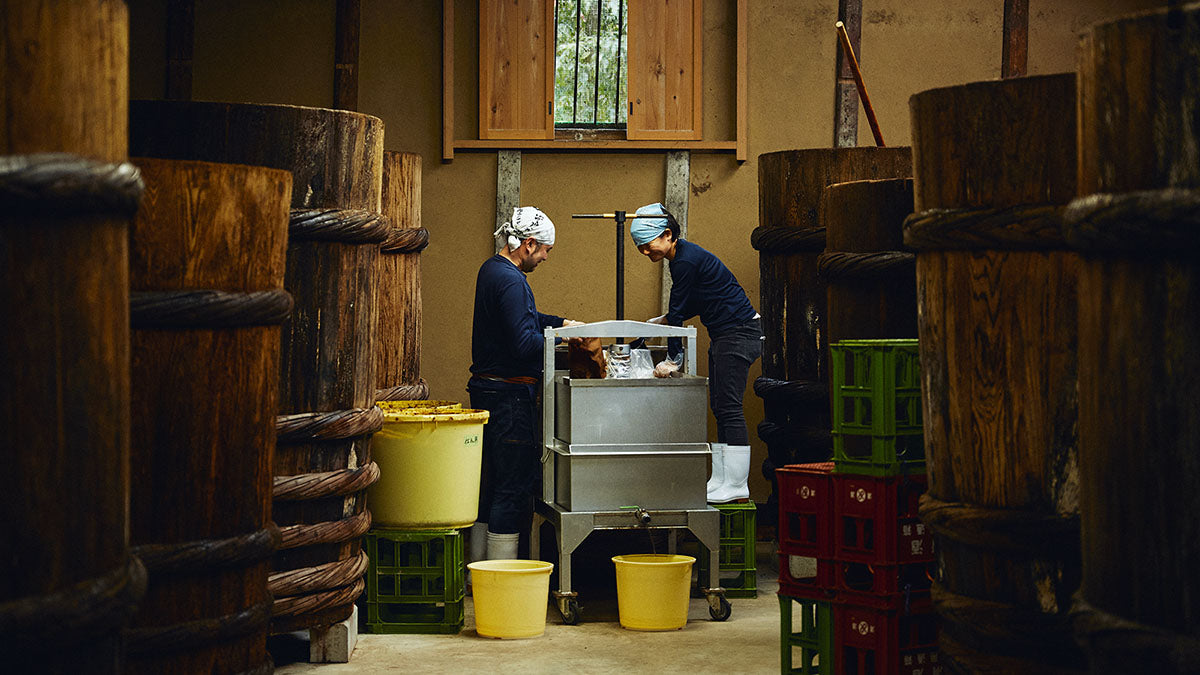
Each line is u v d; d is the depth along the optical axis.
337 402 4.03
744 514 5.20
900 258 4.30
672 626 4.61
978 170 2.68
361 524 4.12
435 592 4.94
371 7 6.87
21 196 1.71
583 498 4.68
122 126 1.98
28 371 1.75
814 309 5.44
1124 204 1.87
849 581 3.62
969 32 7.01
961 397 2.76
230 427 3.04
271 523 3.24
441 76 6.88
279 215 3.18
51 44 1.77
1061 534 2.62
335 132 3.95
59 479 1.81
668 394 4.72
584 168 6.93
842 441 3.56
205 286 2.96
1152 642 1.87
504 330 5.06
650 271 6.94
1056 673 2.65
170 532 2.96
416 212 5.71
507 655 4.23
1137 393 1.89
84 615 1.82
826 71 6.96
